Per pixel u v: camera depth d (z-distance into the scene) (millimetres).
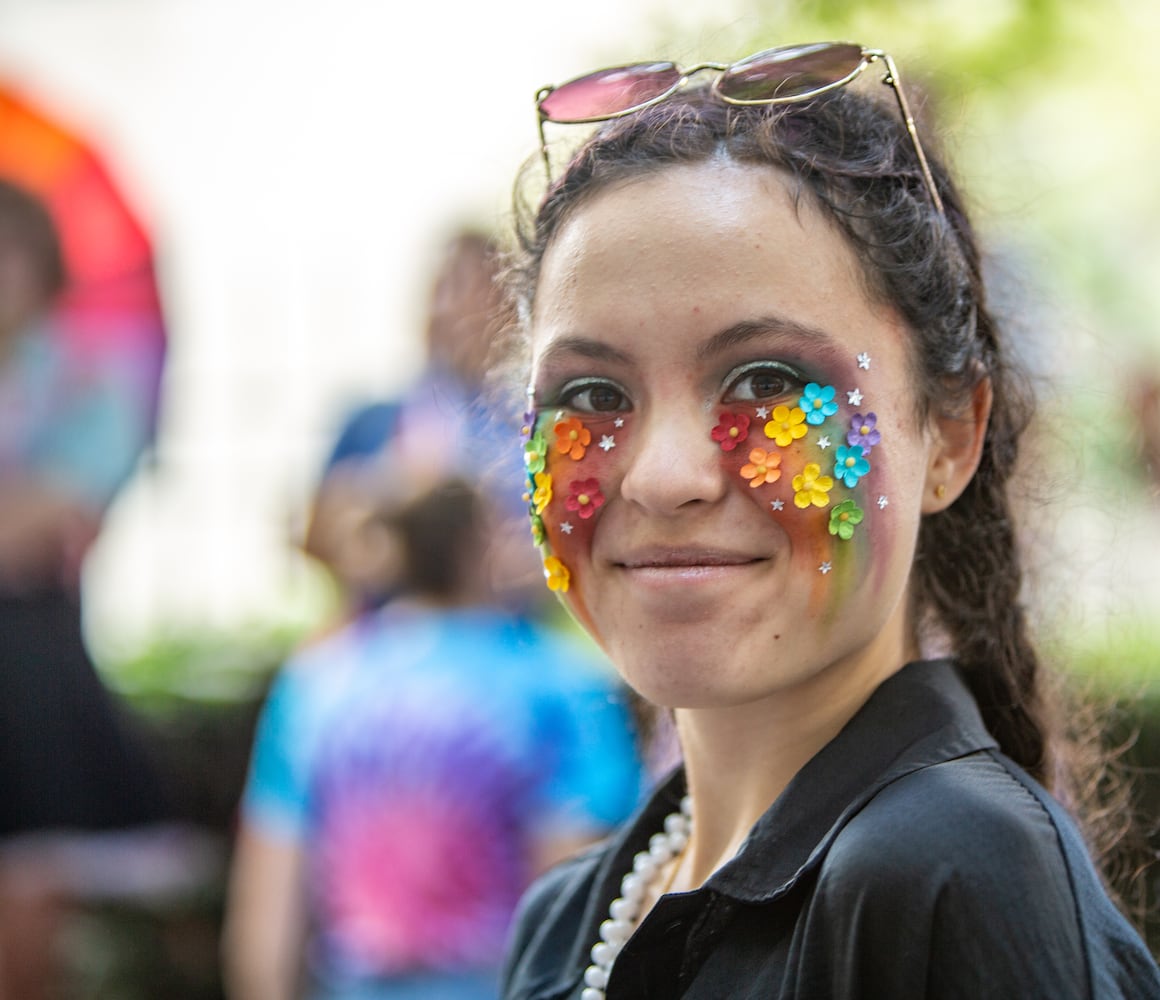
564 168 1470
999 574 1553
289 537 3963
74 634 4188
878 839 1165
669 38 2674
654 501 1281
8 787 3967
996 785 1228
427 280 3697
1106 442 2193
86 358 4520
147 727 4820
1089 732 1972
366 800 2779
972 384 1465
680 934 1287
